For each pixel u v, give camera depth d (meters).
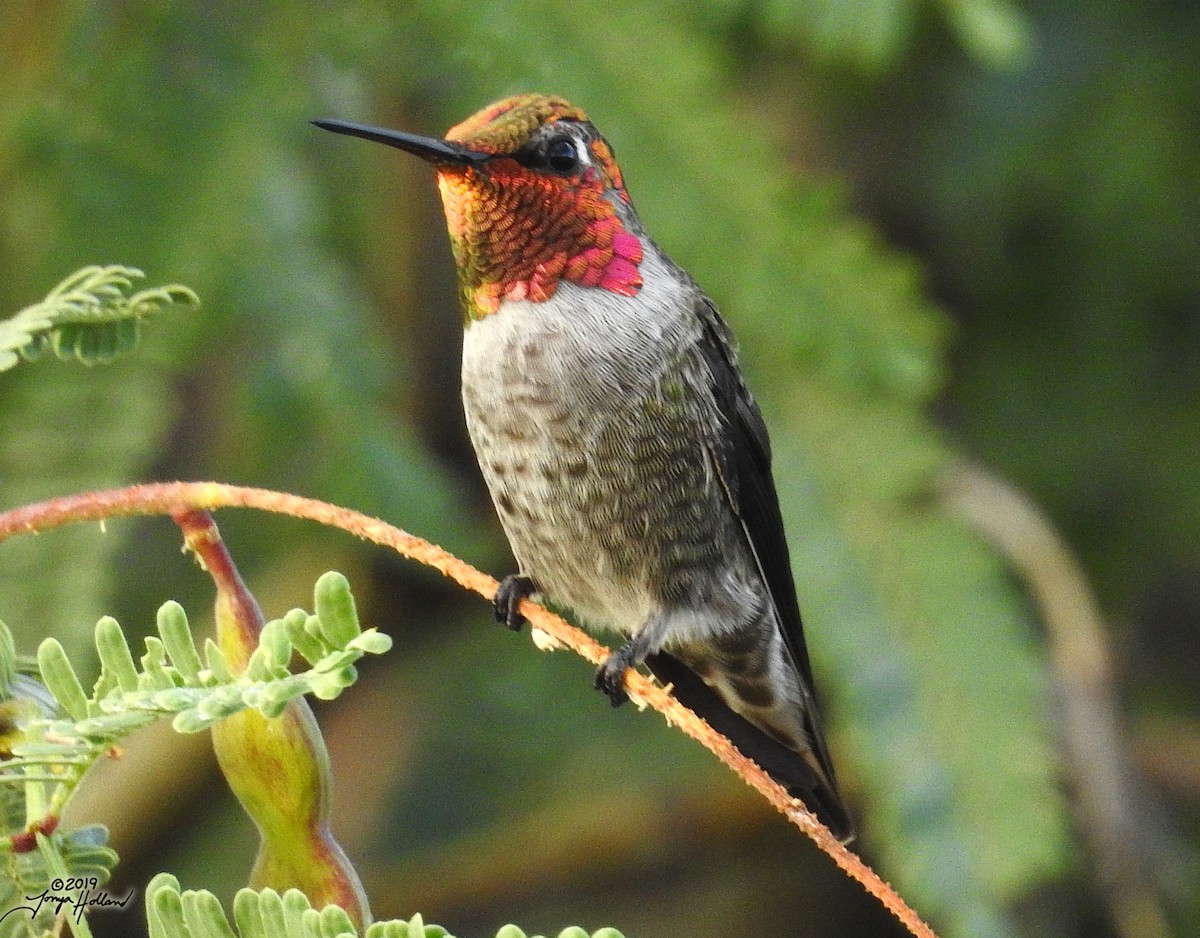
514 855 11.27
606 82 7.59
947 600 7.84
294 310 7.71
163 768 10.10
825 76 11.05
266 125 7.63
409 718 11.38
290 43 7.71
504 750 11.38
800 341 7.75
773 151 7.62
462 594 11.41
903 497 8.06
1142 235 10.59
